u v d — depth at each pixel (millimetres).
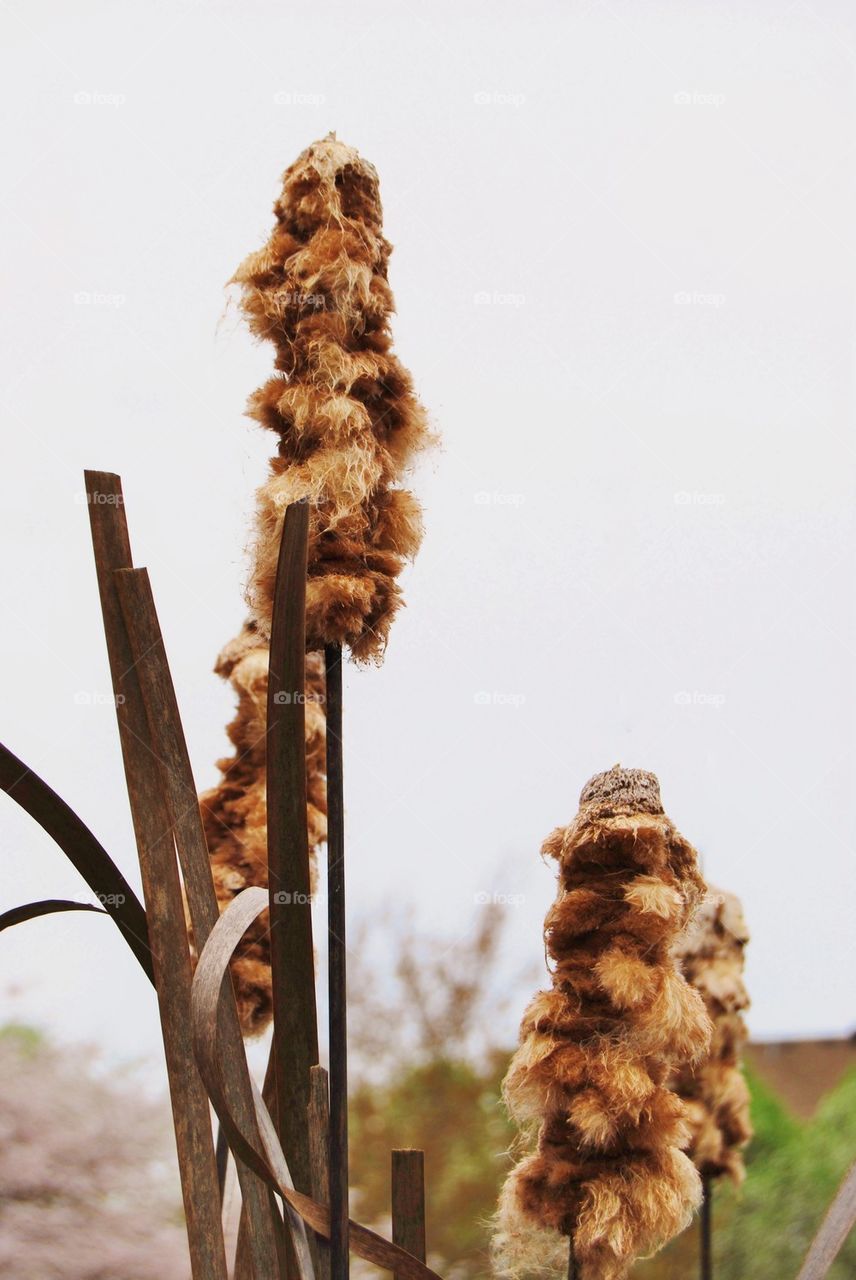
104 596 830
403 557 890
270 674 835
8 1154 3172
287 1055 839
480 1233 3152
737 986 1400
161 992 821
